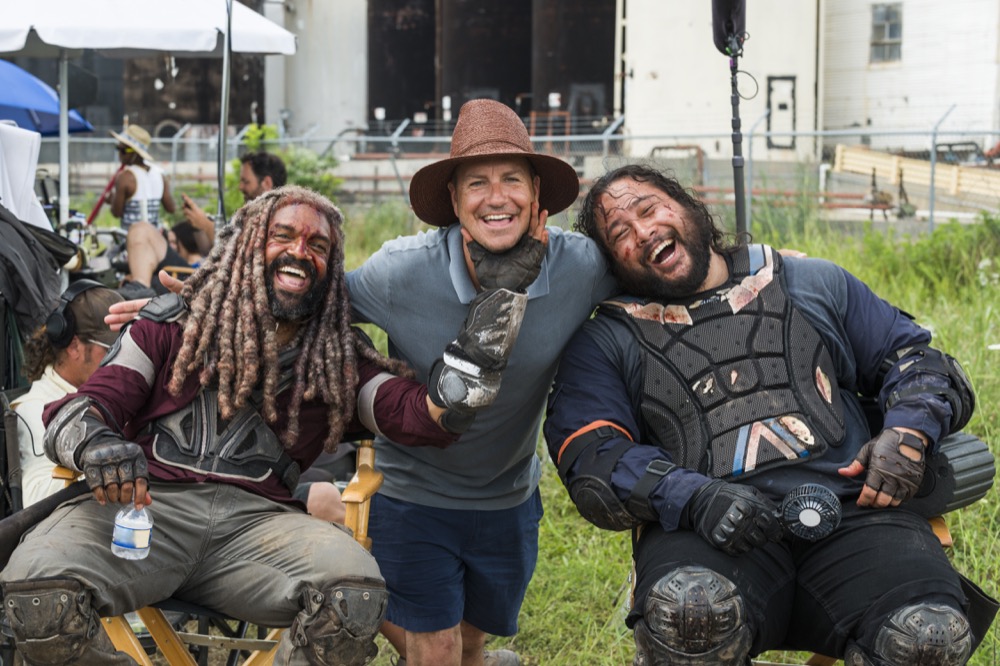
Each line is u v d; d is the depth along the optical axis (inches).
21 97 386.9
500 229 120.0
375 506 136.6
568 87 923.4
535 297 124.6
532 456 141.1
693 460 120.6
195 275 123.9
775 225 506.6
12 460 139.6
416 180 125.1
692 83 843.4
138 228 303.6
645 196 124.6
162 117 1060.5
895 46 901.8
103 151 876.0
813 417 120.3
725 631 108.3
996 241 390.3
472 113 122.1
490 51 1053.8
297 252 121.3
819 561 115.6
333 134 1112.8
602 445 119.0
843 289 127.0
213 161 872.3
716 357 122.1
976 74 868.6
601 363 124.6
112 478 111.3
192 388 121.7
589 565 187.9
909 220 585.9
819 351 123.0
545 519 207.8
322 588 113.6
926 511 119.0
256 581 117.7
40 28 265.3
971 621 116.9
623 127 865.5
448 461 133.0
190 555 119.3
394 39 1120.8
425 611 135.8
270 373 121.2
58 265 183.6
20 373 159.0
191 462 120.6
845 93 921.5
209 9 281.1
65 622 109.3
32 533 115.9
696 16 840.9
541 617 176.2
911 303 332.5
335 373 123.3
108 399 118.0
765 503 111.9
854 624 112.1
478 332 115.1
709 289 125.5
